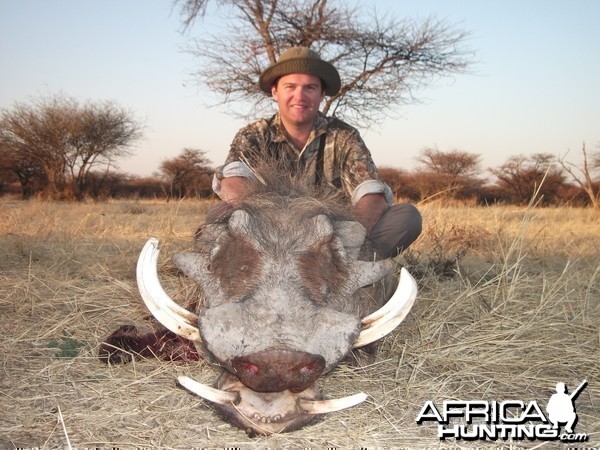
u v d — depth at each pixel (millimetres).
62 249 2867
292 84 1937
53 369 1511
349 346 1092
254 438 1170
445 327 1864
